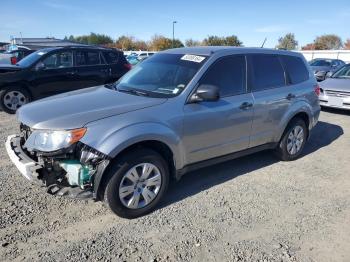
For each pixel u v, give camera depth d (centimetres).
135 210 370
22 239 327
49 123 338
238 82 463
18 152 367
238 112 451
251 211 398
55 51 899
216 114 424
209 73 429
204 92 393
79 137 329
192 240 338
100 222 362
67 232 342
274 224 374
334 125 844
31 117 359
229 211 396
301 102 550
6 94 841
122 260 305
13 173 467
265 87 499
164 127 374
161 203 409
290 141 557
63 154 329
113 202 353
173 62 457
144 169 368
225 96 443
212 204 411
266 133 508
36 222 356
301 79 569
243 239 344
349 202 432
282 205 416
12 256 303
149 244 329
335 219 390
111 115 352
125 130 345
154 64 477
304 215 395
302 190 461
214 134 430
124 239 335
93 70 949
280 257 320
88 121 338
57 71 894
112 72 981
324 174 520
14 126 714
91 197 345
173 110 386
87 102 387
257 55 500
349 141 705
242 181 479
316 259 320
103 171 336
